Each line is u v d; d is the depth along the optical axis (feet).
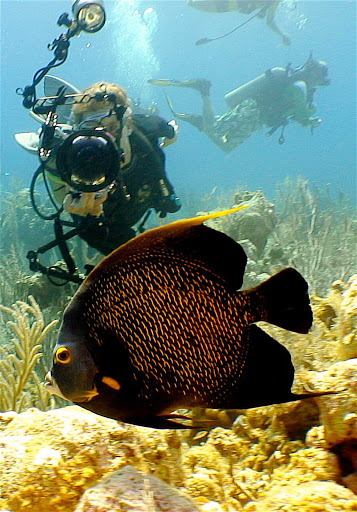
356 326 7.62
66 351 4.01
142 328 3.97
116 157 12.89
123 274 4.00
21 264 30.50
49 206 38.04
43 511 5.54
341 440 6.00
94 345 4.03
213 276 3.88
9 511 5.45
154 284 3.96
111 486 4.97
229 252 3.83
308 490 5.64
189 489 6.42
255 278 19.62
